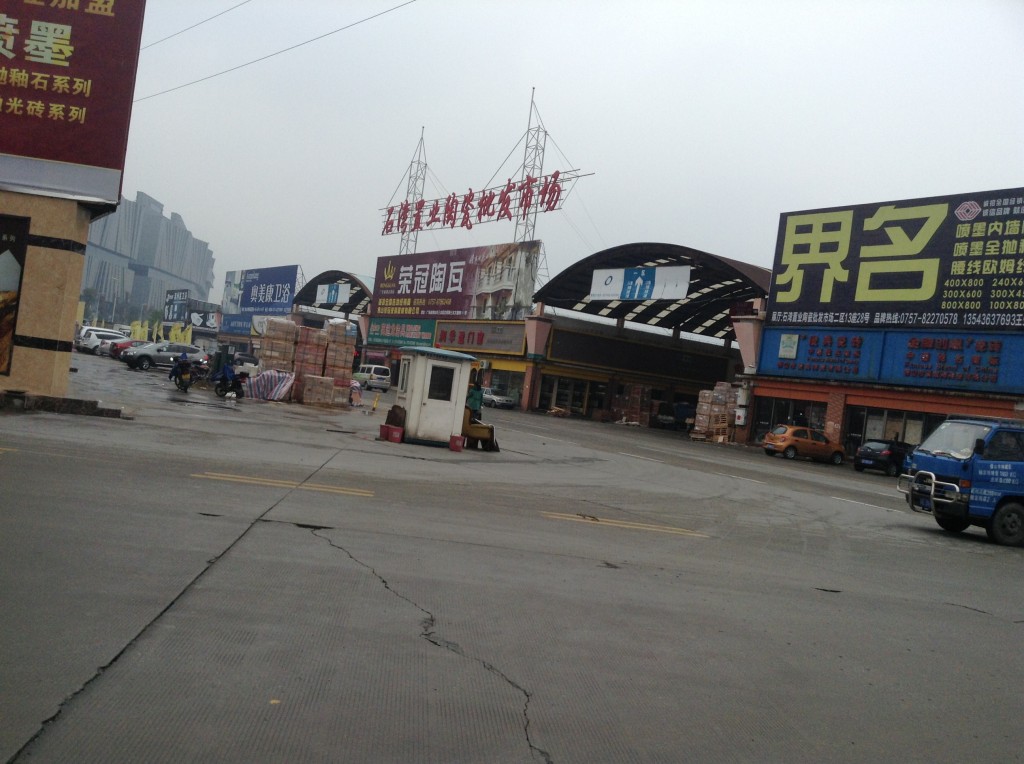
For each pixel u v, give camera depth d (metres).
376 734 3.74
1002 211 34.06
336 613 5.38
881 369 37.50
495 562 7.52
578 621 5.91
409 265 69.88
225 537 7.08
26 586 5.15
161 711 3.71
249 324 95.56
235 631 4.81
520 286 57.97
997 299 33.91
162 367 42.22
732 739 4.13
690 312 61.25
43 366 16.86
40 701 3.67
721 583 7.89
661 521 12.02
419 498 11.04
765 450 38.06
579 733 4.00
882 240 38.00
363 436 20.34
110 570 5.70
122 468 10.03
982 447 13.45
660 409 57.09
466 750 3.69
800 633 6.33
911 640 6.52
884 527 14.37
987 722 4.78
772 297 42.25
